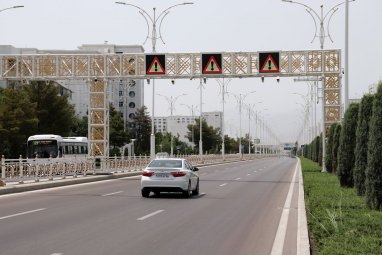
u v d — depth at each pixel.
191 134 126.81
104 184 30.22
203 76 38.91
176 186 20.97
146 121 113.88
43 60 40.09
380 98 15.93
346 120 24.06
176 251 9.80
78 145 50.84
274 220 14.53
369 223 12.36
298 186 29.03
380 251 8.80
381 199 15.33
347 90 31.23
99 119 40.00
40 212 15.74
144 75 39.47
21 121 57.06
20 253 9.38
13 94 59.22
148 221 13.96
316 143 70.69
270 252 9.83
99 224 13.27
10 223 13.30
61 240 10.81
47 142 45.69
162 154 69.38
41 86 68.88
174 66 39.25
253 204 19.00
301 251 9.05
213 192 24.69
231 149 163.50
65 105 71.50
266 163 86.94
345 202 17.33
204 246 10.38
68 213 15.56
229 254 9.62
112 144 87.25
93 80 39.97
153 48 40.28
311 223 12.59
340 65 38.88
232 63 38.81
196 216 15.20
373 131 15.85
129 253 9.53
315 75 39.16
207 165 73.38
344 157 23.91
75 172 34.47
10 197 21.02
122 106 150.75
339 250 8.80
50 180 29.59
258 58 38.66
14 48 108.81
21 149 57.75
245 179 36.50
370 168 15.74
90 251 9.66
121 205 18.08
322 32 40.06
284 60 39.03
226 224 13.61
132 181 33.56
